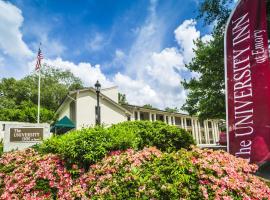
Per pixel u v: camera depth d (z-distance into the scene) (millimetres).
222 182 3691
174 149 7098
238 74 7141
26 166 6215
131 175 4207
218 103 16141
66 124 23594
